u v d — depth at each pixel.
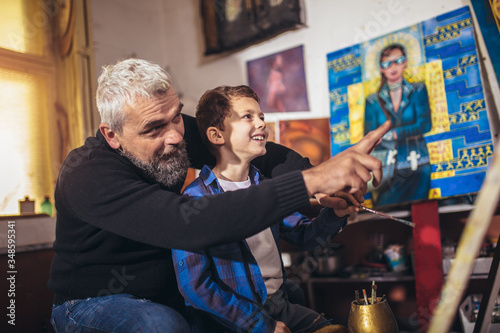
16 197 2.25
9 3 2.35
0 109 2.24
